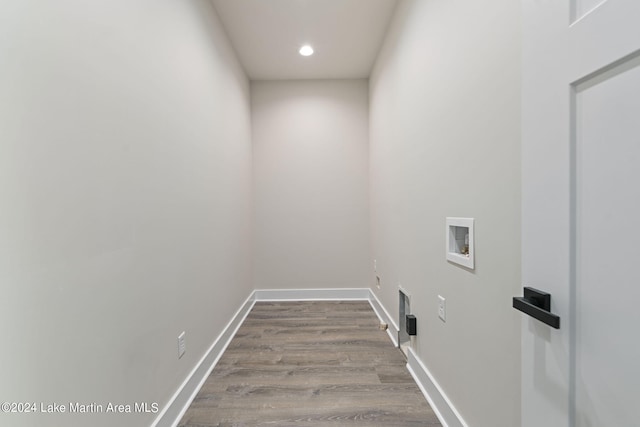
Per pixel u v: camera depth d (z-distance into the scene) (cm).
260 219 315
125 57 98
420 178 155
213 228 184
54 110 71
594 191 50
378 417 133
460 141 112
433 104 138
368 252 319
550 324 54
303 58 268
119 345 94
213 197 185
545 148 59
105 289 88
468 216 107
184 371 141
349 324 247
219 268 196
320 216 320
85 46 81
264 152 315
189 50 152
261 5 196
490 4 92
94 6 84
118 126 95
